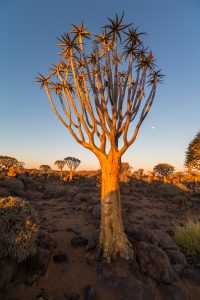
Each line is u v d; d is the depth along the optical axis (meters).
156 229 7.48
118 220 4.83
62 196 12.67
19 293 3.64
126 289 3.96
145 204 11.61
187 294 4.21
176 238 6.52
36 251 4.26
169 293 4.06
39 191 13.52
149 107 5.29
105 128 4.92
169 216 9.60
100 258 4.68
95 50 5.29
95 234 5.81
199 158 18.34
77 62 5.89
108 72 5.08
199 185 21.98
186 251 5.82
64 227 7.00
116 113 5.01
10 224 3.91
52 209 9.35
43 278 4.04
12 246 3.70
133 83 5.69
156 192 15.41
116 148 4.99
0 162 32.03
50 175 28.19
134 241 5.51
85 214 8.64
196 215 10.08
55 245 5.31
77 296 3.74
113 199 4.84
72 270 4.44
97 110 5.03
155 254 4.61
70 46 5.10
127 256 4.62
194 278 4.67
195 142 18.31
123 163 32.50
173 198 13.55
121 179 21.16
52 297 3.66
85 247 5.38
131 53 5.30
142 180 25.38
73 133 5.27
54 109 5.47
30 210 4.32
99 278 4.20
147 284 4.15
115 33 5.14
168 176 34.94
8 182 12.73
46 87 5.68
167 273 4.34
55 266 4.49
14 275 3.79
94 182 21.09
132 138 4.98
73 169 26.14
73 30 5.02
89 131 5.09
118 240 4.73
